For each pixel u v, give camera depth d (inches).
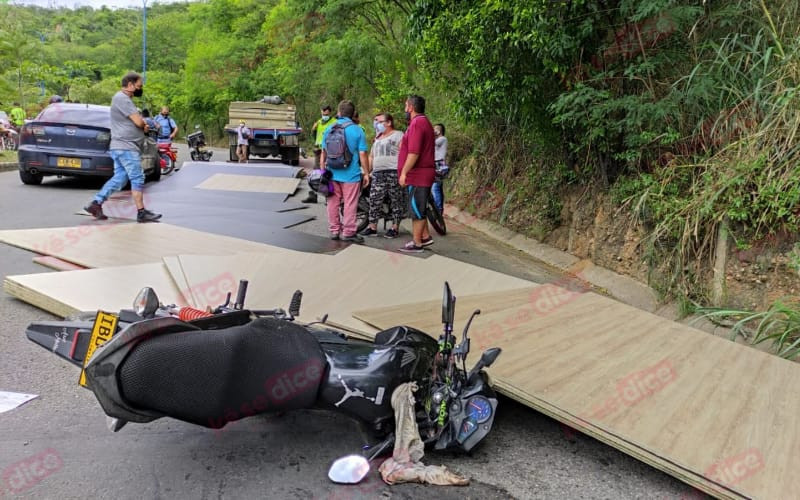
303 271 232.4
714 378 149.7
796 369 160.1
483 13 281.3
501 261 321.4
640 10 234.2
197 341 98.9
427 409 123.3
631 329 182.7
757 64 229.3
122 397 93.4
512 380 138.0
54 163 462.0
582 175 327.3
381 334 142.4
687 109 255.3
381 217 364.5
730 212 218.2
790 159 211.9
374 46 722.8
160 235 304.3
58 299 189.8
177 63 2459.4
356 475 113.0
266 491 111.4
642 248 268.2
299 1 851.4
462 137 500.1
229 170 653.3
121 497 107.3
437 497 112.3
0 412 136.1
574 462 128.6
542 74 296.2
